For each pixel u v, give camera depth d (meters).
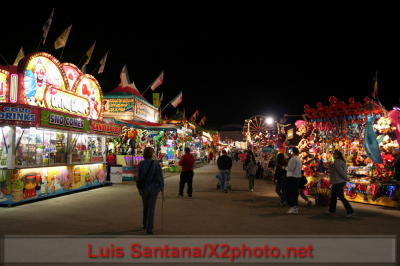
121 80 22.44
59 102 11.68
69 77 12.73
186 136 29.25
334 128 14.50
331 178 8.93
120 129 16.22
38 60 10.59
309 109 14.60
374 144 11.20
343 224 7.65
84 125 12.37
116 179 16.39
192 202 10.74
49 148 11.50
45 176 10.90
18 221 7.58
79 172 13.02
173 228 7.00
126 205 9.84
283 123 25.55
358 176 12.84
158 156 23.89
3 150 9.70
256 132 31.44
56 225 7.20
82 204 9.98
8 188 9.45
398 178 10.72
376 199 10.58
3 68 10.06
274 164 19.12
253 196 12.44
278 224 7.54
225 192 13.34
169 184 16.47
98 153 15.13
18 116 9.32
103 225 7.22
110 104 21.64
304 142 14.12
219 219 8.02
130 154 19.75
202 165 38.94
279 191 10.45
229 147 63.19
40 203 10.12
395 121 10.95
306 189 13.21
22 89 9.90
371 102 12.58
